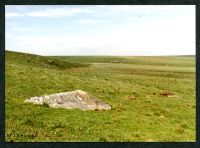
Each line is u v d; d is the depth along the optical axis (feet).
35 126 103.76
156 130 107.55
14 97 142.61
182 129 110.22
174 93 196.24
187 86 235.81
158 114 131.13
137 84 224.53
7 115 112.16
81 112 117.50
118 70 354.33
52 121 107.24
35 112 115.65
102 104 127.65
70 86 183.01
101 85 194.18
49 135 95.96
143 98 165.78
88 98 126.82
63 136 95.45
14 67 216.74
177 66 423.23
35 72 209.87
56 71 242.37
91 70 332.80
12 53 309.22
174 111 141.28
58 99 124.57
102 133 99.04
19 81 177.47
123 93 176.04
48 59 337.93
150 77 285.02
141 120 117.50
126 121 113.50
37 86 173.06
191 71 361.10
